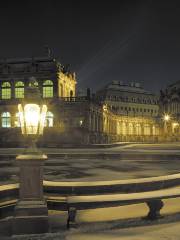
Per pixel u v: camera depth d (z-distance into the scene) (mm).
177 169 18172
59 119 54031
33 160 7465
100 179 13742
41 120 7590
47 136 53094
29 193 7516
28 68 62188
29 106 7430
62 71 64875
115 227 7859
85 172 16359
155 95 119312
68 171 16781
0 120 59656
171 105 91125
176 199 10969
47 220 7438
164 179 11805
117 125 86625
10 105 59375
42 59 63031
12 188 9398
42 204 7492
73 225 7785
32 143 7625
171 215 8875
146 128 94562
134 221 8305
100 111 64062
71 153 26953
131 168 18641
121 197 8336
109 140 70750
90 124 54781
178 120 87125
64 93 64938
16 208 7391
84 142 51812
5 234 7375
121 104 111188
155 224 8055
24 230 7309
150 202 8492
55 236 7164
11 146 41625
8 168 18297
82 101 53594
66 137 52594
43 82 61406
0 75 63406
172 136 86125
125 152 28250
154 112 116375
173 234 7230
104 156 26359
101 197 8359
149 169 18094
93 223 8273
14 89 62781
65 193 10148
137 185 11023
